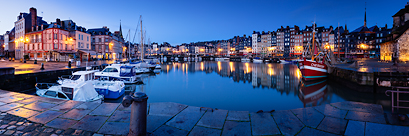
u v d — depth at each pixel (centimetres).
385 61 3744
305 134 356
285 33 9381
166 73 3519
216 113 469
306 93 1652
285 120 421
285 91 1764
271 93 1673
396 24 3878
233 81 2473
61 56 3978
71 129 375
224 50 14675
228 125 400
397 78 1435
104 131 367
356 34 7731
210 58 11144
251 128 385
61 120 420
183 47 17200
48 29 3931
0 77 1248
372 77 1498
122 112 473
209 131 373
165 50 17200
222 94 1639
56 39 3931
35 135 349
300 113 460
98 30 5991
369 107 481
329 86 1931
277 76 2973
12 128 376
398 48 3167
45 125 394
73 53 4156
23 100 568
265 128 384
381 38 6575
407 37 3092
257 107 1221
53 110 483
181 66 5528
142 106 324
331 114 445
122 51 8288
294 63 6334
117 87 1281
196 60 9194
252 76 3019
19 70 1828
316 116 437
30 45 4231
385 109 1087
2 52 6550
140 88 1875
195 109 499
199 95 1592
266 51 10256
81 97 1001
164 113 468
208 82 2364
